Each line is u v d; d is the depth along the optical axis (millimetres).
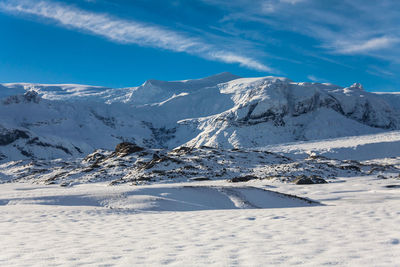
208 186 33969
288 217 12961
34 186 71750
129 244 7535
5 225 12430
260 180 55938
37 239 8570
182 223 12133
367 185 44719
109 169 80625
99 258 5965
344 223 10477
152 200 25859
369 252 6055
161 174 67000
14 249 6949
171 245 7320
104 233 9781
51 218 15133
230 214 15320
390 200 29094
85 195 27906
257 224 11094
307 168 72000
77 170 85875
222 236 8594
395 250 6180
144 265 5422
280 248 6695
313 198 35250
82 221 13781
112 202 26047
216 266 5293
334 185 46500
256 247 6867
